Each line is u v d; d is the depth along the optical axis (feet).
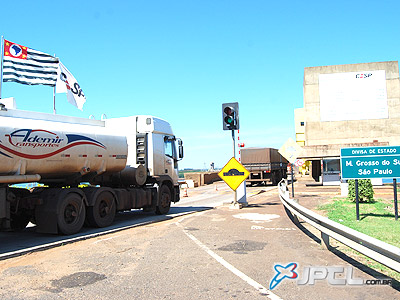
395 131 127.24
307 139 131.75
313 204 50.55
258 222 37.47
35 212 31.71
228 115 50.24
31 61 47.01
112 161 37.70
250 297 15.67
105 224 36.11
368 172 35.19
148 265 21.27
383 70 128.77
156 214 47.29
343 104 130.31
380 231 28.68
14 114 30.12
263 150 112.27
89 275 19.38
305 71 133.39
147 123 45.37
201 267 20.58
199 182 145.07
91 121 38.09
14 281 18.54
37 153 29.84
